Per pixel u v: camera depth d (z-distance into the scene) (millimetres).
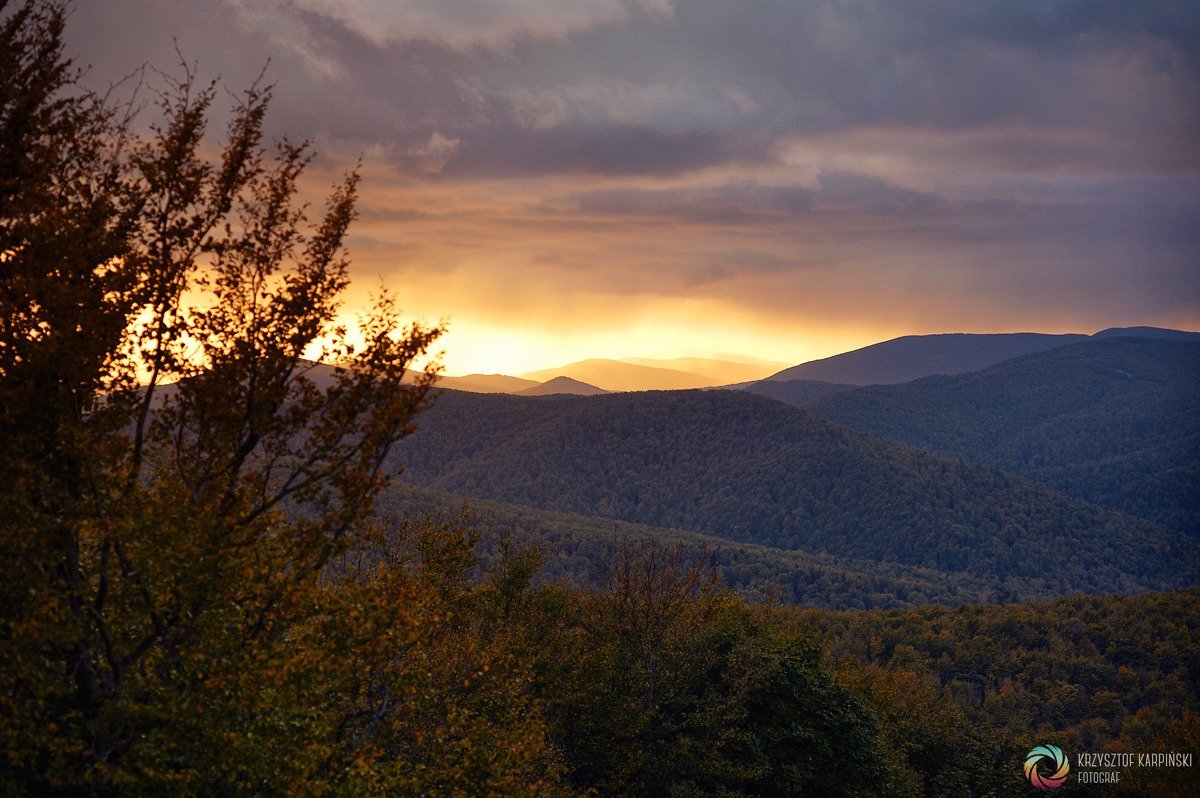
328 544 11234
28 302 10281
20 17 11086
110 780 9922
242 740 10273
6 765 9680
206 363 11094
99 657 10914
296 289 10898
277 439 11227
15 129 10875
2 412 10203
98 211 10758
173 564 10180
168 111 11000
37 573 9992
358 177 11680
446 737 16219
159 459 11273
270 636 11516
